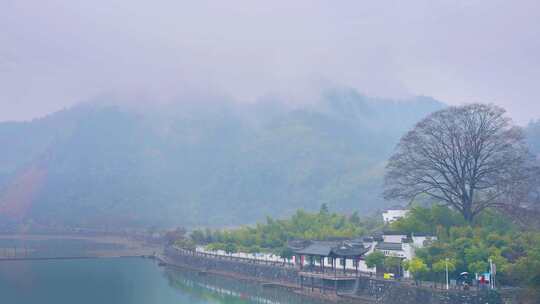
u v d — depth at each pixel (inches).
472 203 6501.0
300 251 6929.1
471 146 6318.9
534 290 4510.3
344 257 6279.5
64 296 7347.4
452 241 5570.9
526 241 5413.4
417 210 6481.3
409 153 6806.1
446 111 6658.5
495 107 6633.9
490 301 4731.8
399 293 5241.1
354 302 5644.7
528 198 6638.8
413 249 5708.7
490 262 4987.7
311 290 6501.0
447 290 4790.8
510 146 6304.1
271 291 7032.5
